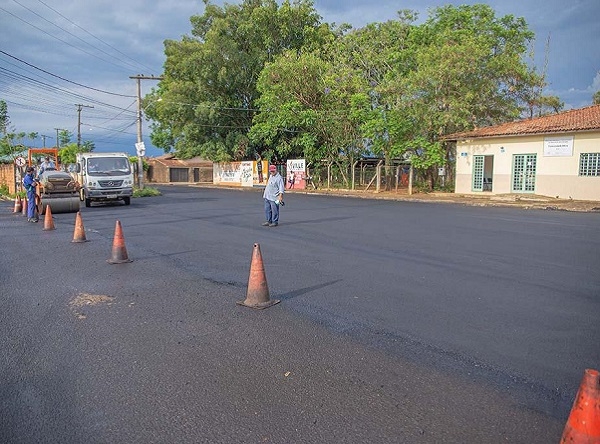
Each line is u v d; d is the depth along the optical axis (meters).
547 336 5.09
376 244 11.05
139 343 4.98
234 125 48.31
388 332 5.23
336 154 38.66
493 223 15.16
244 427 3.38
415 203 24.52
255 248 6.27
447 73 28.55
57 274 8.17
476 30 33.50
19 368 4.41
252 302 6.22
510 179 27.12
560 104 33.16
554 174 25.12
